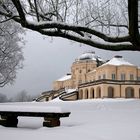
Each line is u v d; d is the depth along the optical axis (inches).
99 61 3090.6
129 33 231.5
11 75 1258.0
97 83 2429.9
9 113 351.3
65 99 2549.2
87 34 281.6
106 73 2554.1
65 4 290.2
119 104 831.7
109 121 382.9
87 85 2568.9
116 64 2613.2
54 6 289.9
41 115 336.2
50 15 296.2
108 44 260.1
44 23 254.5
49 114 332.8
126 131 293.9
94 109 654.5
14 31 1013.2
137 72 2605.8
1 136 261.1
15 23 1005.8
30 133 280.8
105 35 255.4
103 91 2358.5
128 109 612.4
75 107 746.2
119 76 2546.8
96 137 262.4
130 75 2566.4
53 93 2864.2
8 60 1190.3
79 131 297.3
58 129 313.1
